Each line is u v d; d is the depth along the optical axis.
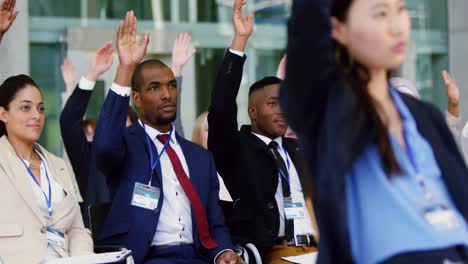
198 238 5.30
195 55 9.55
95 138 5.15
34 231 5.04
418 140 2.26
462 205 2.26
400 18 2.23
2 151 5.17
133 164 5.30
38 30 9.02
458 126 6.12
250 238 5.66
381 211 2.14
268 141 5.91
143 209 5.19
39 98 5.38
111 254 4.67
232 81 5.61
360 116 2.17
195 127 7.21
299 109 2.28
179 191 5.34
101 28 9.25
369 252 2.13
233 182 5.78
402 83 5.05
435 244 2.11
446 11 10.16
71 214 5.32
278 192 5.78
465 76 9.99
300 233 5.70
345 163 2.12
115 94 5.14
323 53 2.23
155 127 5.49
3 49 8.62
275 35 9.77
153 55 9.48
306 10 2.21
